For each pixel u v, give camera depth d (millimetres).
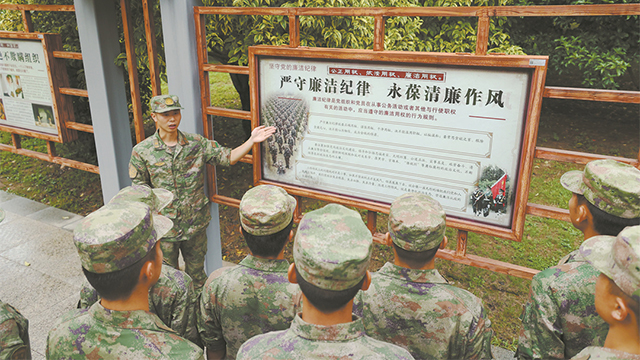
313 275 1153
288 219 1872
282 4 4891
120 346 1396
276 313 1832
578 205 1906
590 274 1646
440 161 2811
